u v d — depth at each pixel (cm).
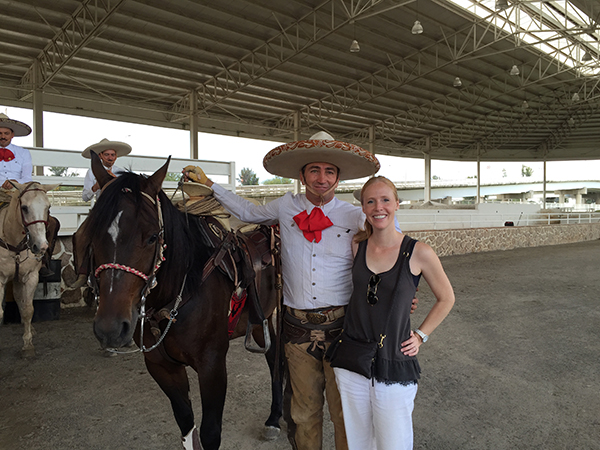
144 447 243
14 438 251
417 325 513
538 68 1847
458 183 4200
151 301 177
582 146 3105
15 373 351
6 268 375
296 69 1559
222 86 1553
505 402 301
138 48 1249
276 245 213
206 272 191
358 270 165
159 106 1788
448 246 1205
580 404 298
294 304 183
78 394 313
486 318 534
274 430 253
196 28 1204
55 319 511
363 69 1636
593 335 462
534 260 1106
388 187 159
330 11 1187
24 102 1485
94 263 154
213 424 187
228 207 215
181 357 192
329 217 182
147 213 156
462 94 2036
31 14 1049
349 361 156
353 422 162
